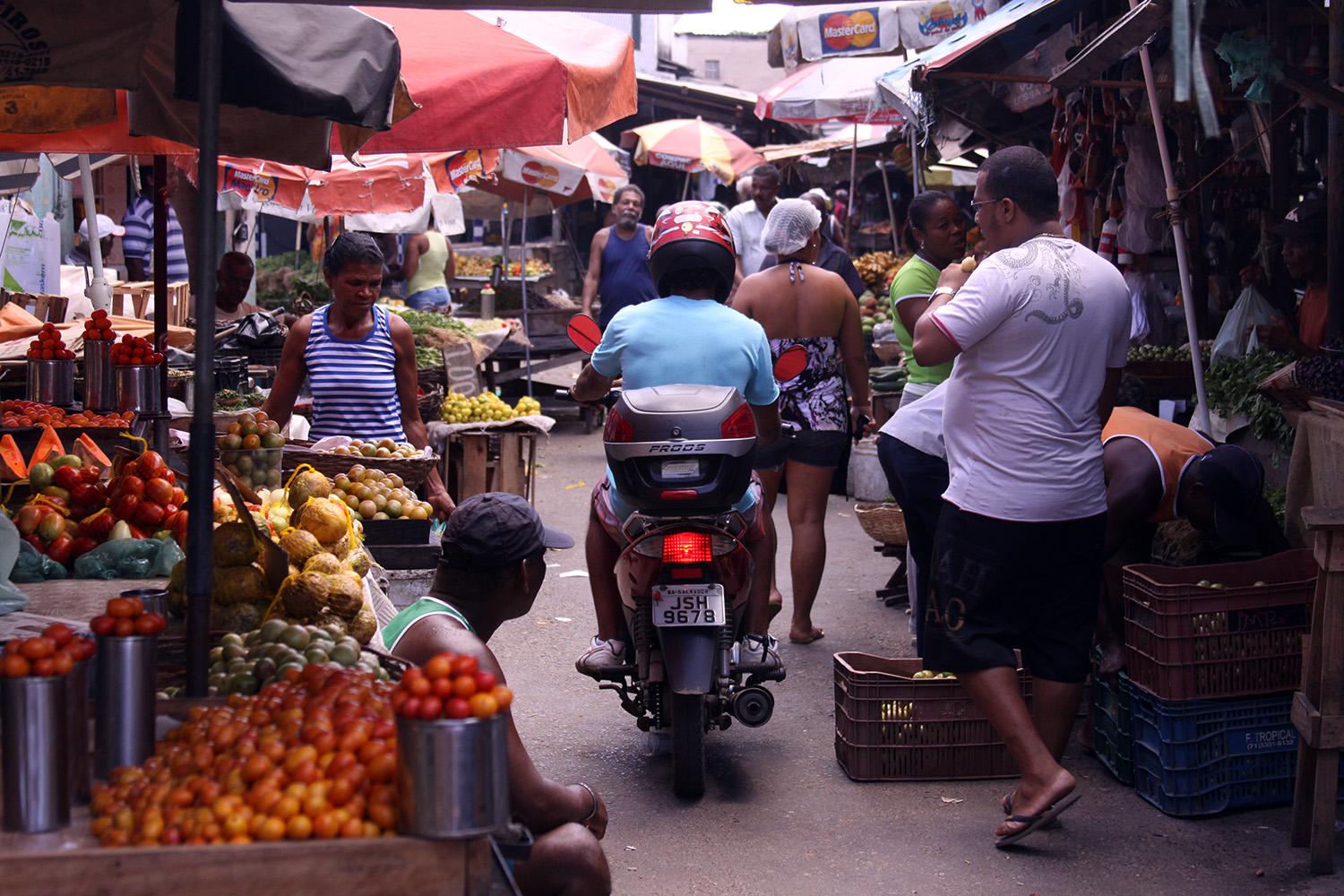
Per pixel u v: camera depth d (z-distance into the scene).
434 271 15.04
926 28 11.88
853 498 10.87
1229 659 4.48
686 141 19.45
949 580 4.29
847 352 6.57
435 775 1.86
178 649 3.09
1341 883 3.94
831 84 15.98
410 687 1.89
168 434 5.52
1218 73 6.53
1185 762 4.46
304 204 12.65
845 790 4.82
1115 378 4.39
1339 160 6.21
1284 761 4.56
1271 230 6.95
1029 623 4.37
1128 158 7.55
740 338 4.88
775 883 4.02
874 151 18.80
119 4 3.55
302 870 1.86
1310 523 3.96
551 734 5.46
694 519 4.49
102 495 4.17
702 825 4.50
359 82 4.01
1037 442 4.19
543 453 13.20
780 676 5.11
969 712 4.91
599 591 5.12
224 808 1.92
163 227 7.18
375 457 5.66
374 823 1.93
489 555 3.24
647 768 5.07
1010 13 7.92
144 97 4.67
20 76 3.53
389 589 4.81
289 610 3.21
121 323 7.89
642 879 4.05
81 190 14.77
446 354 11.49
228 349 8.30
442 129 5.38
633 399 4.46
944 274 4.95
